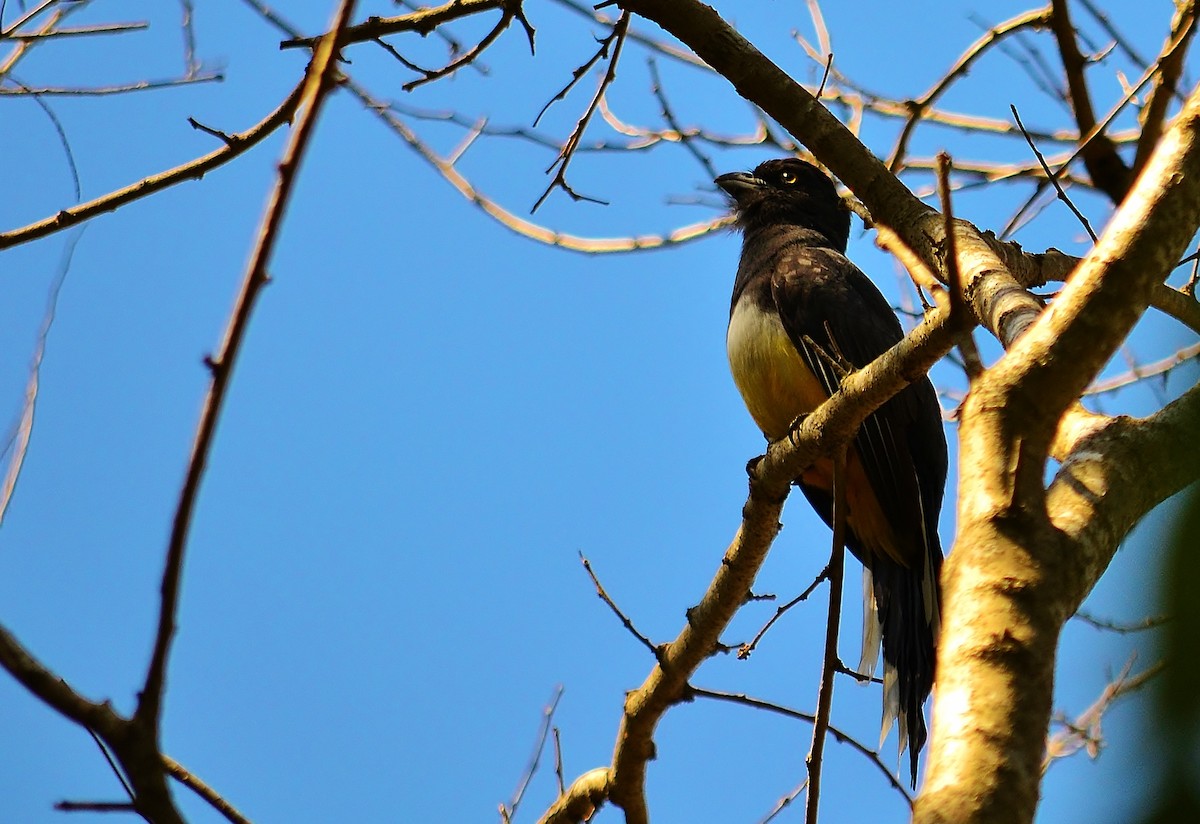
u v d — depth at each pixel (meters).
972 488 4.44
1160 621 2.71
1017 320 6.95
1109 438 4.82
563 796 10.29
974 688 3.85
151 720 4.08
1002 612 4.03
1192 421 4.55
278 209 4.20
